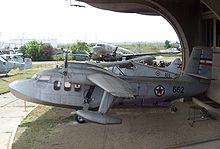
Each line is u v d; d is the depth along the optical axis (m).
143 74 17.73
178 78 15.76
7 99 19.45
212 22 17.78
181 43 19.44
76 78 12.62
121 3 21.47
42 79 13.27
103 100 11.00
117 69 17.38
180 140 10.67
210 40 18.16
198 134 11.42
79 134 11.59
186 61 18.98
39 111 15.82
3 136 11.38
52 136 11.32
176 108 15.88
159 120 13.85
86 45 66.38
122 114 15.11
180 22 18.59
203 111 14.94
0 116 14.70
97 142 10.57
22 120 13.83
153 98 14.96
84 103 13.23
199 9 18.67
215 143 10.18
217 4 10.33
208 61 16.00
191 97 17.52
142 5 21.44
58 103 13.19
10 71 35.44
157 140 10.73
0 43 94.38
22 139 10.94
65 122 13.47
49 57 56.91
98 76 12.02
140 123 13.30
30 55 55.97
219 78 16.36
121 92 9.91
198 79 15.85
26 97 13.12
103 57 38.91
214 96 17.08
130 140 10.78
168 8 18.48
